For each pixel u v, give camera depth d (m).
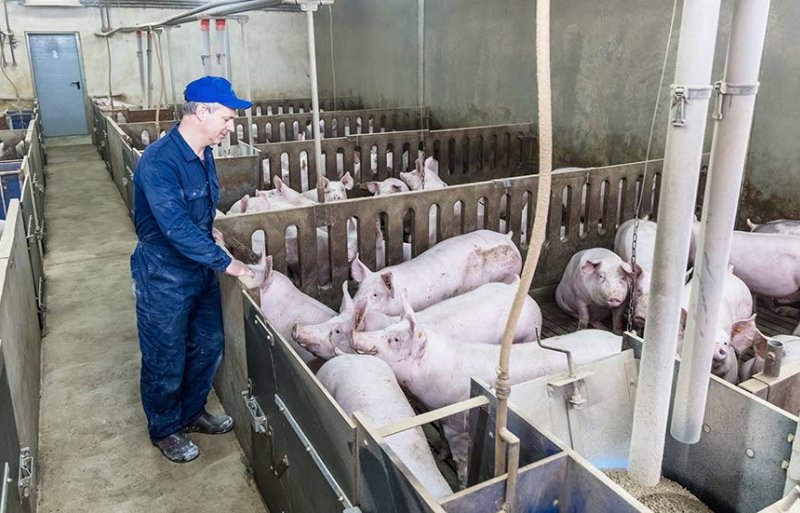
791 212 4.14
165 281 2.32
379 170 5.61
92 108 10.46
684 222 1.09
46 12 10.79
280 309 2.84
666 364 1.18
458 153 5.96
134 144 6.62
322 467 1.61
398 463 1.24
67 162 9.42
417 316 2.70
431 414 1.47
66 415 2.90
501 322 2.81
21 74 10.94
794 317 3.56
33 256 3.87
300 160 5.19
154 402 2.53
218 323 2.59
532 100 6.42
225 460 2.57
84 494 2.38
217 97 2.16
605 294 3.06
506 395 1.20
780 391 1.80
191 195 2.26
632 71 5.23
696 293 1.22
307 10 3.04
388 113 7.84
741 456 1.59
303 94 12.46
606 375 1.79
